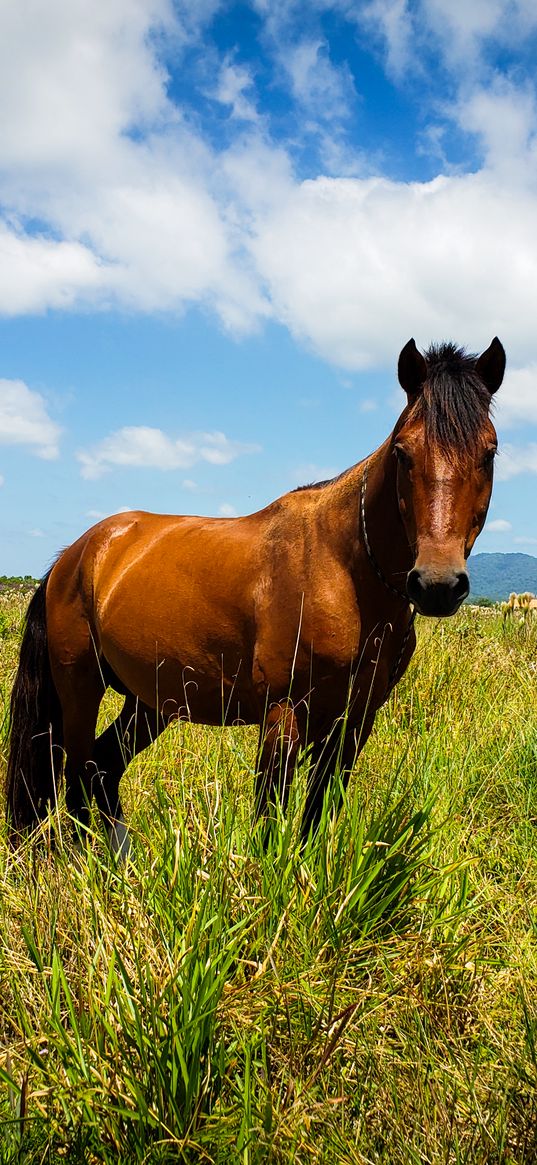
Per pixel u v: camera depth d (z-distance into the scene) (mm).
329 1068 2033
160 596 3646
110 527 4176
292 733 3111
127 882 2361
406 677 5273
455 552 2695
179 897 2291
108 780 4137
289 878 2402
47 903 2355
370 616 3082
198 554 3594
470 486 2785
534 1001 2324
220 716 3600
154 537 3947
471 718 4703
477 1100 1987
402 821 2666
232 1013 2045
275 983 2125
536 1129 1876
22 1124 1818
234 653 3410
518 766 4016
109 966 2004
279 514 3391
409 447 2838
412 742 4035
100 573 4043
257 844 2537
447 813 3254
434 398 2830
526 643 7441
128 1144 1823
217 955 2078
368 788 3354
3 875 2633
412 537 2842
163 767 3621
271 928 2281
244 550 3412
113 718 5285
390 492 2990
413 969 2316
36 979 2162
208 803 2641
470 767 3912
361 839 2479
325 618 3062
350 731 3201
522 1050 2104
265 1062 1995
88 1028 1972
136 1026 1889
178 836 2385
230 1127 1853
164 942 2166
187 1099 1847
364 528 3045
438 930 2484
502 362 3010
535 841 3383
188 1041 1873
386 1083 2023
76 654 4129
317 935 2328
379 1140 1918
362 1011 2168
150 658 3686
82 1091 1808
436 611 2676
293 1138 1815
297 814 2639
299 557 3184
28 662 4219
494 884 3006
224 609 3404
